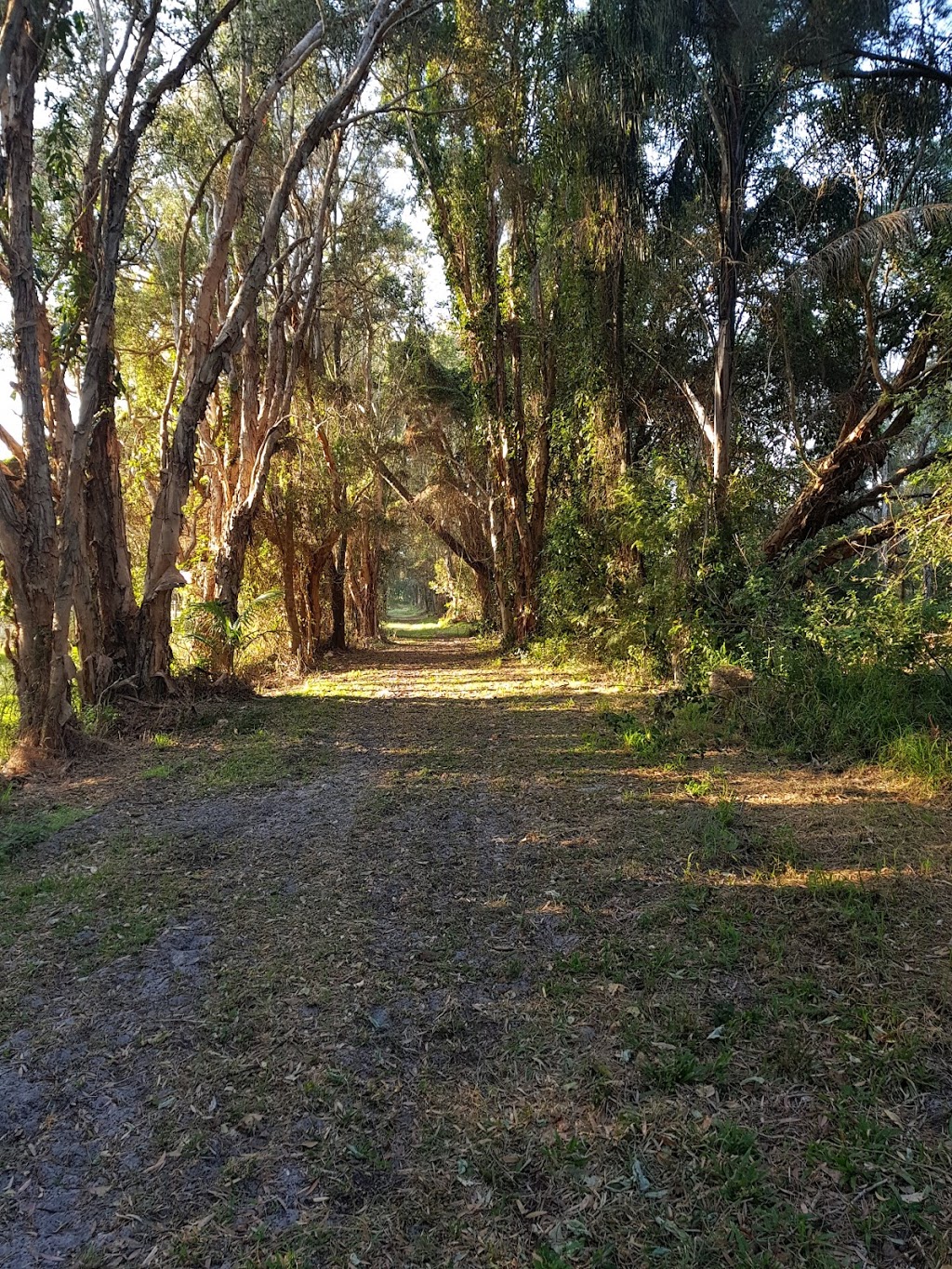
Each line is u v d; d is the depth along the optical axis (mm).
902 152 10188
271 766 7191
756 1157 2244
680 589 9914
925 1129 2314
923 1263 1898
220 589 13000
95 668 9312
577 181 13078
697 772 6219
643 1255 1961
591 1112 2480
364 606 27188
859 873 4023
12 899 4297
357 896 4184
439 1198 2186
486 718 9539
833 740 6504
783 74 9484
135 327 15586
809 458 12906
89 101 9555
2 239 6961
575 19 13734
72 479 7520
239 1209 2174
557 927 3719
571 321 14320
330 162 14477
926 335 8602
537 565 17734
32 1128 2527
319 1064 2775
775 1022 2857
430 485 26156
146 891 4355
